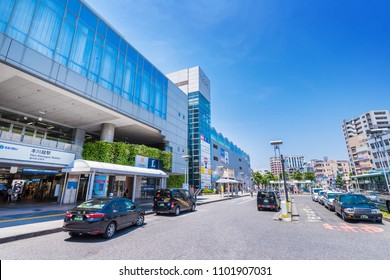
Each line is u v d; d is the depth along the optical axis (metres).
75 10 17.19
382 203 15.53
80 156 19.95
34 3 14.23
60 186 19.58
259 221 11.66
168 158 29.33
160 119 28.69
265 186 97.94
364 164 71.12
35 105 18.97
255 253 5.89
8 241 6.86
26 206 15.91
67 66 16.06
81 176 21.48
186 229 9.28
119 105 20.97
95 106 19.30
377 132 19.27
